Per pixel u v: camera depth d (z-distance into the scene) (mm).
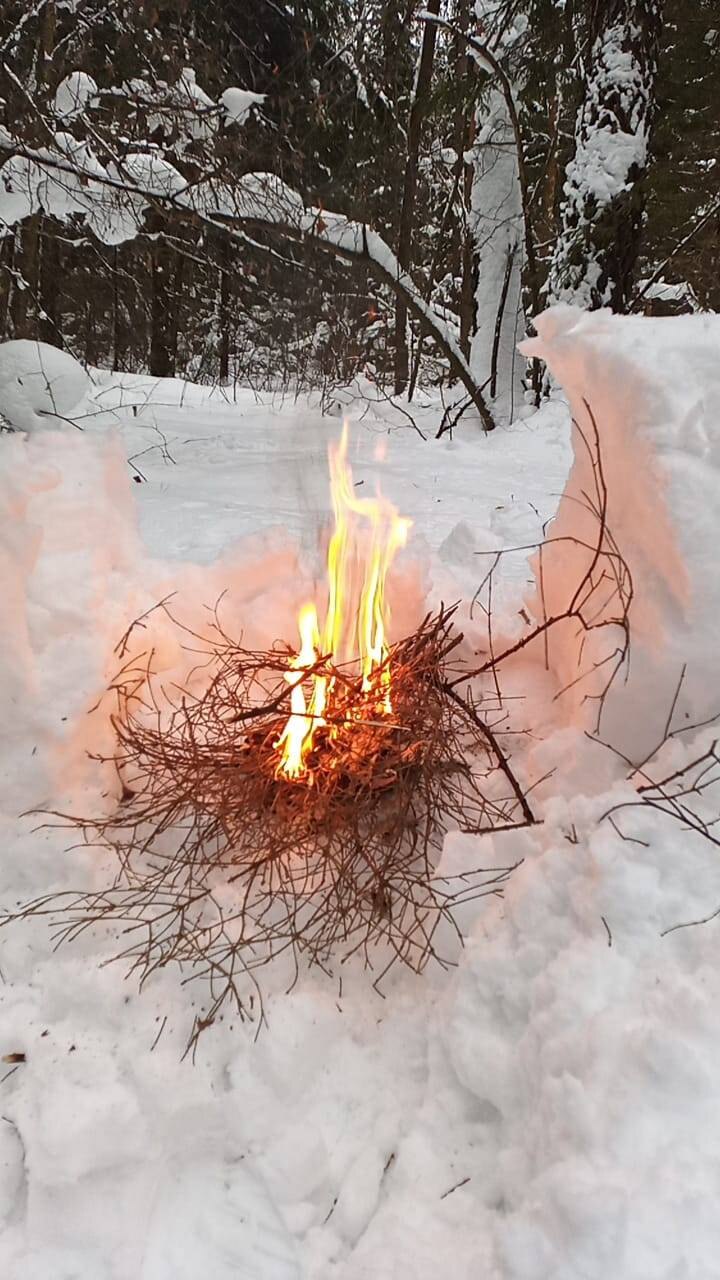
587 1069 1120
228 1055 1363
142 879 1640
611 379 1662
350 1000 1479
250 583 2221
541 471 5945
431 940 1519
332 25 8938
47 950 1511
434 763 1756
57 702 1729
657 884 1320
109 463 2029
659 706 1607
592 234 7066
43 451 1956
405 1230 1146
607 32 6910
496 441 7066
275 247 8461
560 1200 987
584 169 7066
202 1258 1137
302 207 6895
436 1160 1230
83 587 1839
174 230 8344
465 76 8297
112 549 2029
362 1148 1261
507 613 2285
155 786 1809
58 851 1628
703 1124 1029
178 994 1447
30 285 8469
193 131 6605
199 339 16531
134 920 1562
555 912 1386
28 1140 1217
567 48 8641
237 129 7008
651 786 1473
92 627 1817
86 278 10836
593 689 1689
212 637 2123
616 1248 930
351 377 10383
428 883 1585
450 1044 1327
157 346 13906
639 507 1648
